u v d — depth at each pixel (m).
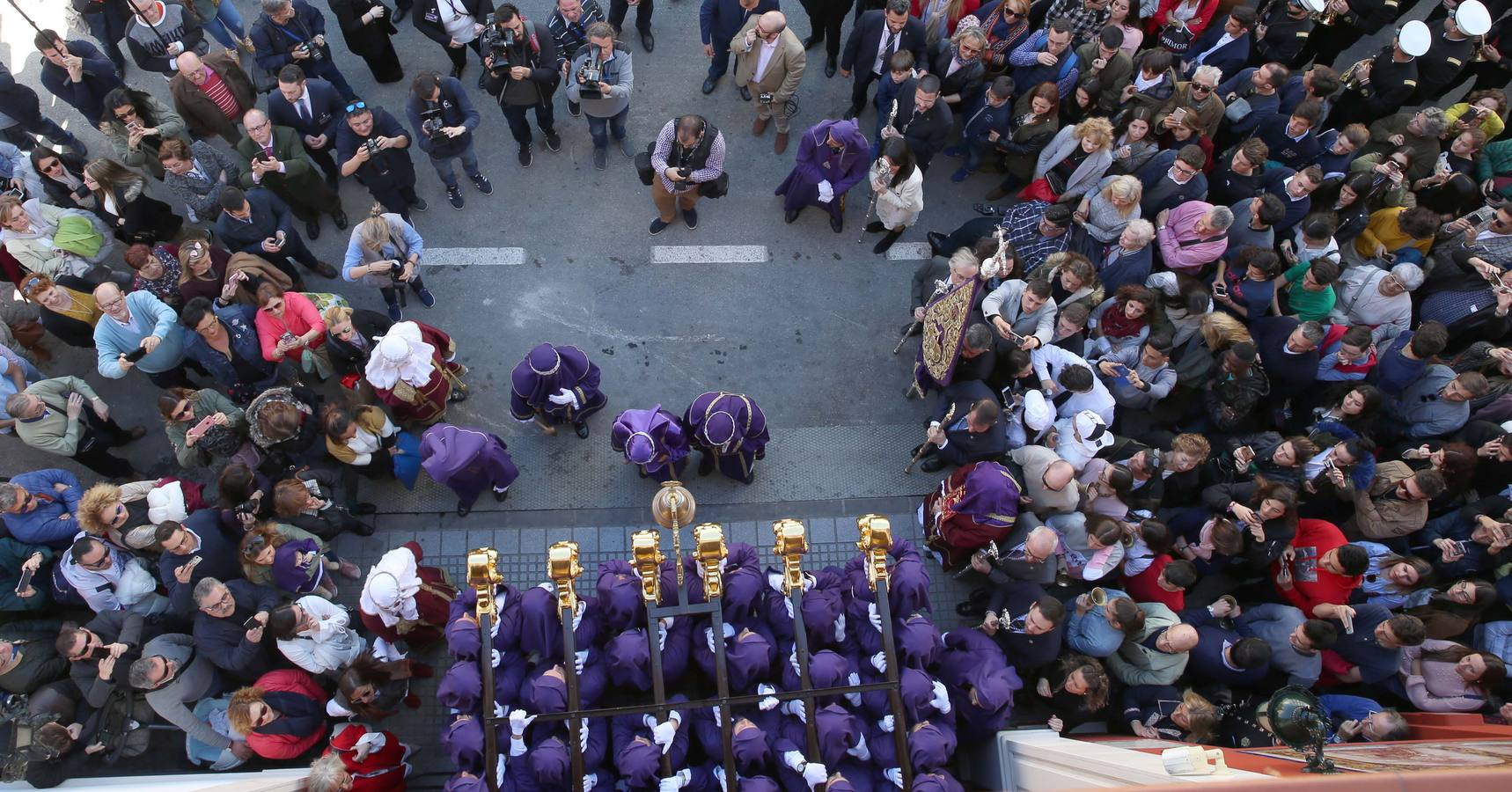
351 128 7.73
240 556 6.18
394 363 6.89
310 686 6.21
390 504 7.70
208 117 8.30
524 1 10.31
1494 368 7.26
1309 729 4.65
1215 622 6.53
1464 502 7.10
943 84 8.81
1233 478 7.12
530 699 5.71
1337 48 9.90
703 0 9.09
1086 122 7.93
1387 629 6.09
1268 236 7.64
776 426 8.24
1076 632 6.41
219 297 7.45
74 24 9.95
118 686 6.36
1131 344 7.53
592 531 7.72
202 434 6.66
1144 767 4.53
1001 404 7.32
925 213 9.43
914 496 8.02
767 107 9.30
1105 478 6.51
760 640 5.77
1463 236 7.84
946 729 5.71
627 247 9.05
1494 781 3.52
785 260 9.08
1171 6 9.23
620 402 8.27
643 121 9.83
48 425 6.81
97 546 6.06
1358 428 7.29
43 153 7.51
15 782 5.79
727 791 5.00
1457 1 9.02
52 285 6.93
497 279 8.83
